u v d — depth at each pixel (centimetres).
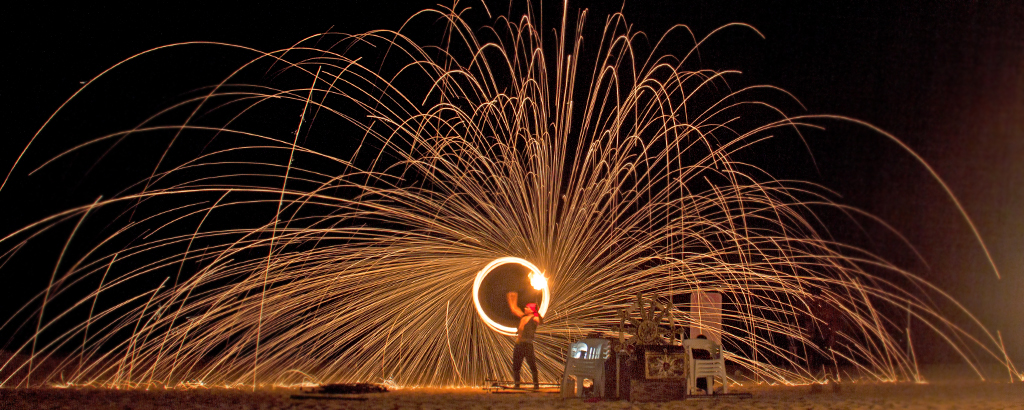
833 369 1121
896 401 677
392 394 702
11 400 611
